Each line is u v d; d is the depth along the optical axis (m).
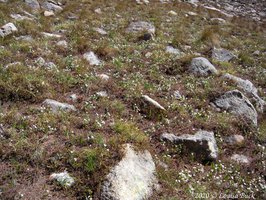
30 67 3.26
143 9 6.82
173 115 2.97
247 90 3.61
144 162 2.22
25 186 1.95
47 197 1.90
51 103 2.75
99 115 2.75
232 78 3.71
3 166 2.07
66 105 2.79
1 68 3.11
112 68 3.75
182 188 2.16
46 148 2.24
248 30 7.02
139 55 4.18
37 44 3.90
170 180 2.19
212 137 2.67
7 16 4.77
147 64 3.98
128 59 4.00
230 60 4.75
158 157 2.41
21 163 2.10
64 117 2.59
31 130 2.38
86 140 2.35
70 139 2.35
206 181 2.29
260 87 4.08
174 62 3.96
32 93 2.82
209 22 7.02
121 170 2.04
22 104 2.73
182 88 3.49
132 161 2.15
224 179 2.34
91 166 2.07
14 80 2.88
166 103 3.11
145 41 4.82
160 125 2.78
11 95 2.79
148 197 2.00
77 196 1.94
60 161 2.15
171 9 7.38
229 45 5.48
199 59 3.93
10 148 2.18
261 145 2.80
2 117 2.46
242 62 4.80
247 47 5.73
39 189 1.94
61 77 3.23
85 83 3.21
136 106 2.95
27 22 4.58
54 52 3.87
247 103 3.18
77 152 2.19
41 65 3.41
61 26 4.89
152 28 5.43
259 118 3.24
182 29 5.87
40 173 2.06
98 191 1.94
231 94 3.25
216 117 2.99
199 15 7.34
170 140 2.57
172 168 2.36
